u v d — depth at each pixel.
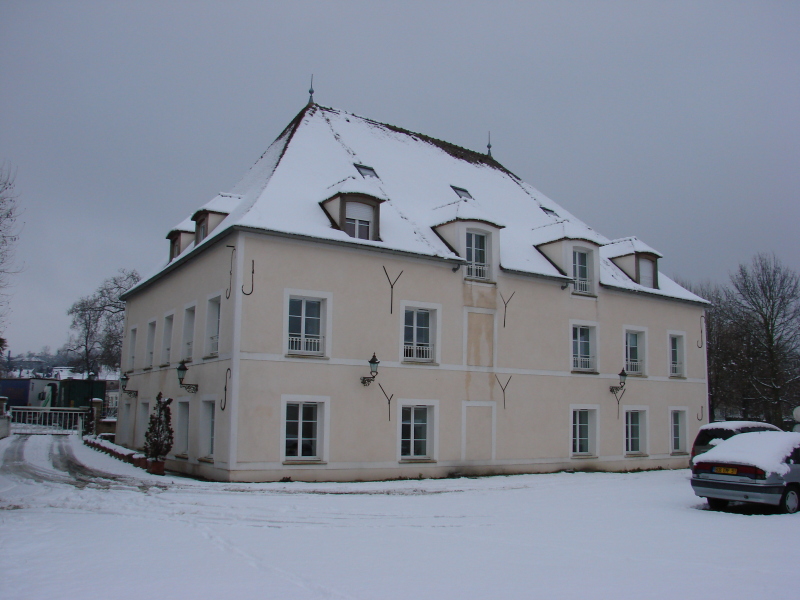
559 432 22.50
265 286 17.03
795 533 10.77
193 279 19.89
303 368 17.34
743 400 41.94
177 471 19.61
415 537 10.05
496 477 20.12
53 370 95.88
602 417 23.89
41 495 14.29
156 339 23.27
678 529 11.13
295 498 14.04
